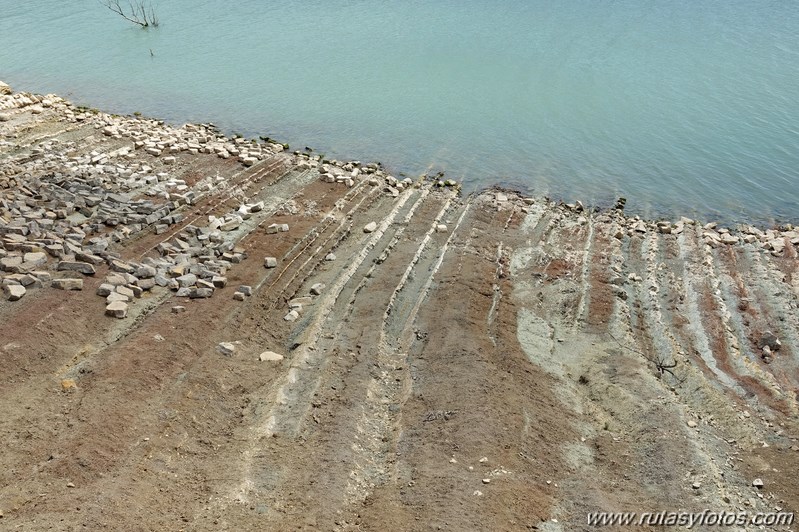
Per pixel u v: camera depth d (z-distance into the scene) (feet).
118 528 38.50
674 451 49.49
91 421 47.19
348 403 53.57
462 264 75.41
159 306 63.98
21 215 73.46
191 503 42.24
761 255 80.94
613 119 117.08
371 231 82.69
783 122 114.52
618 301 71.10
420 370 58.90
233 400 53.93
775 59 141.38
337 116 120.98
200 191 89.45
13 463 43.06
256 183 94.17
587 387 59.00
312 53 152.97
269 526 40.37
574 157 106.01
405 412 53.67
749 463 49.49
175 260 71.72
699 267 78.38
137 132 109.19
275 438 49.03
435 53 149.79
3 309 57.82
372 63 145.28
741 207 93.04
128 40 167.22
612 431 53.47
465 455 47.42
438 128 115.75
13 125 109.19
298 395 53.98
